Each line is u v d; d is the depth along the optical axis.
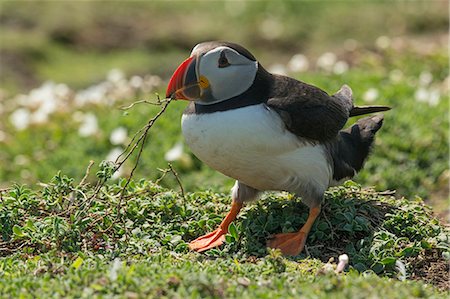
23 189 10.91
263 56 31.31
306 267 9.27
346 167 10.84
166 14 34.75
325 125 9.95
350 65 23.12
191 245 10.15
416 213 10.85
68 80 28.34
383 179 15.12
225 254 9.89
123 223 10.37
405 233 10.43
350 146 11.15
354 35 32.31
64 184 10.48
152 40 32.25
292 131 9.71
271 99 9.77
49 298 7.62
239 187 10.49
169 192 11.01
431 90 19.20
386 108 11.39
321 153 10.05
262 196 11.23
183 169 15.51
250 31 32.62
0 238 10.11
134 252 9.62
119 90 19.80
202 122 9.77
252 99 9.80
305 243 10.22
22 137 18.38
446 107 17.42
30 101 19.95
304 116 9.72
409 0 34.56
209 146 9.77
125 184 10.51
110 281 7.90
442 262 9.97
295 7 34.44
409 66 21.92
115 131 16.58
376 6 34.44
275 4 34.81
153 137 16.53
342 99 10.98
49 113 18.81
